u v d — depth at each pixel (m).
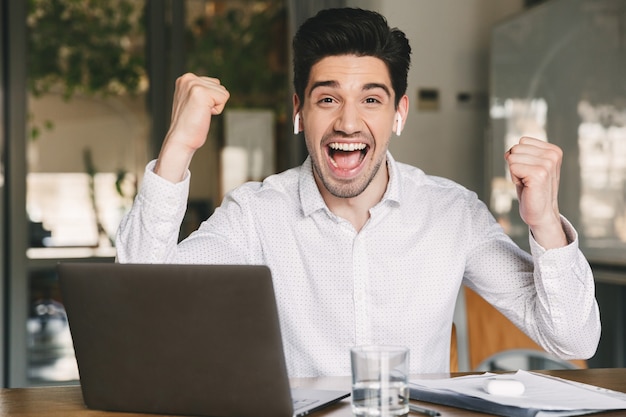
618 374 1.49
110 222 4.09
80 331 1.22
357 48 1.58
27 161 3.99
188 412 1.19
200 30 4.21
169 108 4.15
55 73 4.04
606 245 3.13
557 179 1.47
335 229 1.71
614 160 3.04
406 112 1.72
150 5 4.12
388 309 1.69
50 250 4.02
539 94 3.55
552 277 1.49
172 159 1.46
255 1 4.27
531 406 1.16
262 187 1.80
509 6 4.17
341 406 1.25
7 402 1.32
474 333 2.31
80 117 4.06
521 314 1.67
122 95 4.11
